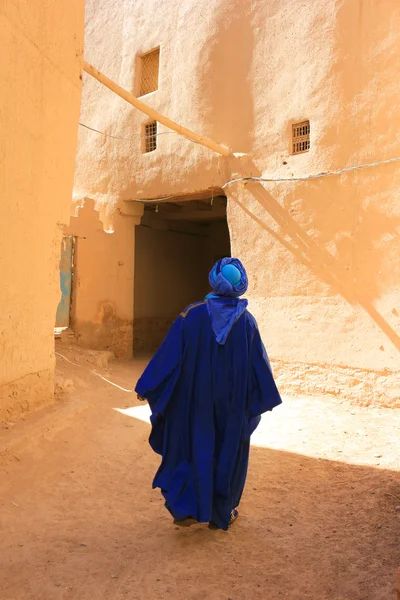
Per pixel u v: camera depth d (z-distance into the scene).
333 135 7.64
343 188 7.52
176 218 13.52
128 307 11.05
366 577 2.74
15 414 5.29
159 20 10.24
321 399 7.62
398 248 6.98
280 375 8.16
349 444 5.44
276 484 4.21
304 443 5.47
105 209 11.02
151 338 13.73
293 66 8.15
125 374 9.26
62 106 6.12
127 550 3.07
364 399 7.25
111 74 11.10
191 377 3.17
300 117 8.03
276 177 8.29
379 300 7.15
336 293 7.59
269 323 8.32
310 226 7.88
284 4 8.29
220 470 3.12
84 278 10.31
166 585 2.69
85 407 6.35
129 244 11.05
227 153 8.87
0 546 3.09
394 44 7.06
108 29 11.25
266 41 8.52
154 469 4.56
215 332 3.18
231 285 3.28
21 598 2.57
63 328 10.26
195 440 3.12
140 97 10.47
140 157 10.40
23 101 5.24
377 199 7.18
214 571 2.83
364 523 3.43
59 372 7.70
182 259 14.69
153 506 3.75
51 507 3.69
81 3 6.52
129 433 5.70
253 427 3.35
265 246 8.40
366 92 7.32
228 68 9.03
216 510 3.17
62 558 2.97
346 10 7.54
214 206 12.63
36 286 5.69
